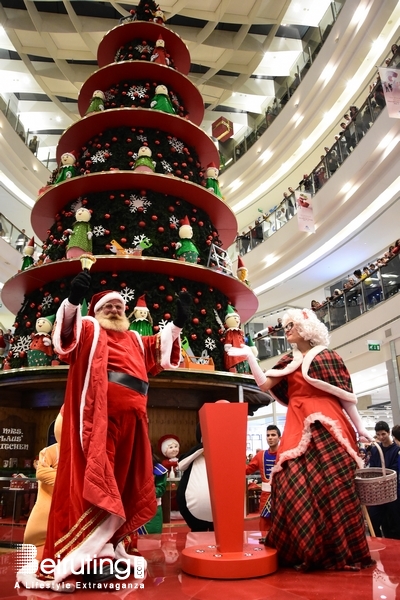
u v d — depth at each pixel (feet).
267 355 42.83
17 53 50.72
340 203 39.22
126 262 14.78
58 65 47.67
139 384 7.19
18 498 12.91
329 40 44.57
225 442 7.29
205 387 14.94
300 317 8.62
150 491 7.07
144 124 18.45
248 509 15.79
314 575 6.68
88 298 15.07
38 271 15.28
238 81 53.52
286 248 45.78
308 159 52.95
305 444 7.47
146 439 7.27
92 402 6.73
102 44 21.99
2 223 41.22
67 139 19.12
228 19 44.57
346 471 7.20
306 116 49.62
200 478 11.18
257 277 49.14
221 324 16.66
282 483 7.43
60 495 6.59
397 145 32.81
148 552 9.04
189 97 21.40
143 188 16.87
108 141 18.35
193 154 19.83
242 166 57.36
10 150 48.80
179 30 46.70
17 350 15.84
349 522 7.01
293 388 8.16
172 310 15.47
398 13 39.70
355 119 37.60
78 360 7.10
